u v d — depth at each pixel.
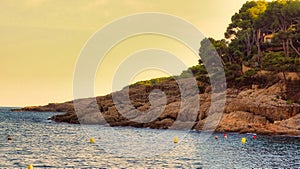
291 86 95.00
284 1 114.69
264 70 101.56
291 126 78.31
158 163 43.72
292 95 93.94
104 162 43.62
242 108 85.88
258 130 78.88
